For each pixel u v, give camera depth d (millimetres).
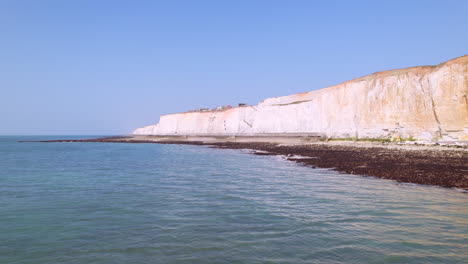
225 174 20203
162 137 111125
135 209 10445
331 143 43656
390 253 6473
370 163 22766
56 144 87625
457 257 6246
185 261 6105
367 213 9820
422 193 13109
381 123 40281
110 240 7344
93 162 29641
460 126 31172
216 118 96750
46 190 14234
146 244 7062
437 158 23141
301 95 72125
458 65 32250
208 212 10008
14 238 7523
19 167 24984
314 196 12688
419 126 35719
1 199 12203
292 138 58344
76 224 8688
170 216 9516
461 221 8844
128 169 23375
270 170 22172
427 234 7703
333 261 6082
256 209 10422
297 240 7289
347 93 47438
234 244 7035
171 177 18812
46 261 6156
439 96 33594
